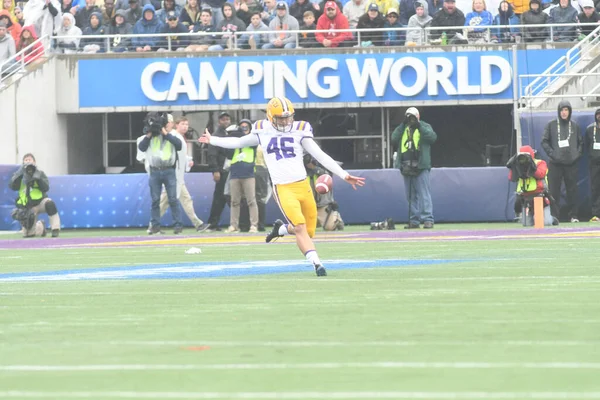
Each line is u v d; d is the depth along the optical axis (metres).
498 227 50.31
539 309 17.55
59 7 68.81
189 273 26.81
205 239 45.09
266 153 25.03
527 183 49.44
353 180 24.67
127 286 23.41
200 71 66.69
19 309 19.17
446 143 71.25
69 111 67.75
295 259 31.48
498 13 67.38
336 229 50.44
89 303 19.97
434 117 71.19
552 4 69.44
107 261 32.75
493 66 65.19
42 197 51.31
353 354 13.16
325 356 13.04
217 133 51.94
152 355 13.41
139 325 16.48
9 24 69.31
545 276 23.80
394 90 65.81
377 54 65.69
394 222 55.75
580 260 28.50
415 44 66.06
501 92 65.12
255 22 66.88
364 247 36.66
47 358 13.38
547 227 48.75
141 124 73.56
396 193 55.56
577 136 53.50
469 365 12.19
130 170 73.19
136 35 65.75
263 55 66.38
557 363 12.25
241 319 16.94
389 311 17.62
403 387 10.87
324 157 24.89
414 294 20.30
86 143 71.88
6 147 65.06
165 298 20.55
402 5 68.06
